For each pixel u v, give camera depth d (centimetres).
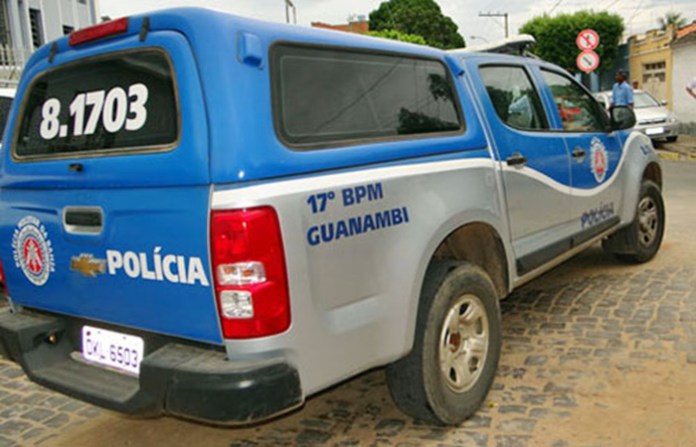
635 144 566
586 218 479
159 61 260
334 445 328
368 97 300
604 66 3106
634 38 2847
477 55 394
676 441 308
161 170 250
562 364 399
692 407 337
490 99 385
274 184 244
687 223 774
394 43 326
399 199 294
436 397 316
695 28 2272
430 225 306
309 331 253
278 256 240
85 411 385
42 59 315
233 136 239
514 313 496
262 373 239
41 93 313
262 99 249
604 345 423
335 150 271
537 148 412
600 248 671
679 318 459
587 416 335
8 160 324
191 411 243
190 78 246
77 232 287
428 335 310
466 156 345
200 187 242
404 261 293
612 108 523
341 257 265
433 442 322
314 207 255
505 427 330
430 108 337
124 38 275
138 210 260
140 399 257
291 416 360
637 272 578
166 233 253
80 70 294
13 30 1986
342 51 293
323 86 278
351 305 272
